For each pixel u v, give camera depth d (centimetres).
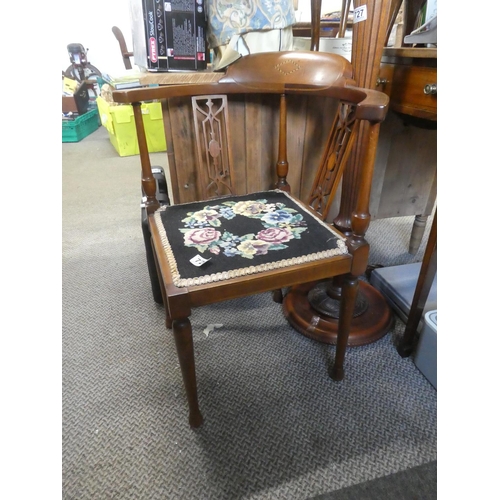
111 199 210
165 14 94
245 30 98
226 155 104
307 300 118
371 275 130
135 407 87
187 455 77
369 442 79
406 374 96
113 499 69
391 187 138
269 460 75
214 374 96
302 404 88
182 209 91
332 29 168
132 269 143
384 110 61
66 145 331
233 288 67
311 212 89
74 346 105
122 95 83
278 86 93
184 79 98
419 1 103
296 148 120
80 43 358
